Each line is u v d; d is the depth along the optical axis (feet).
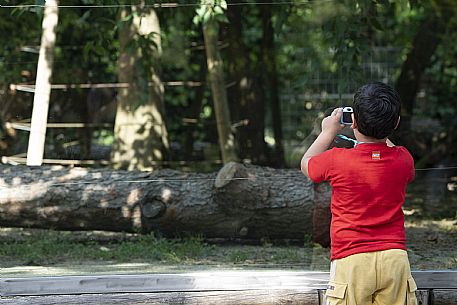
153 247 39.99
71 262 36.52
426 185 48.57
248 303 31.19
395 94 26.30
